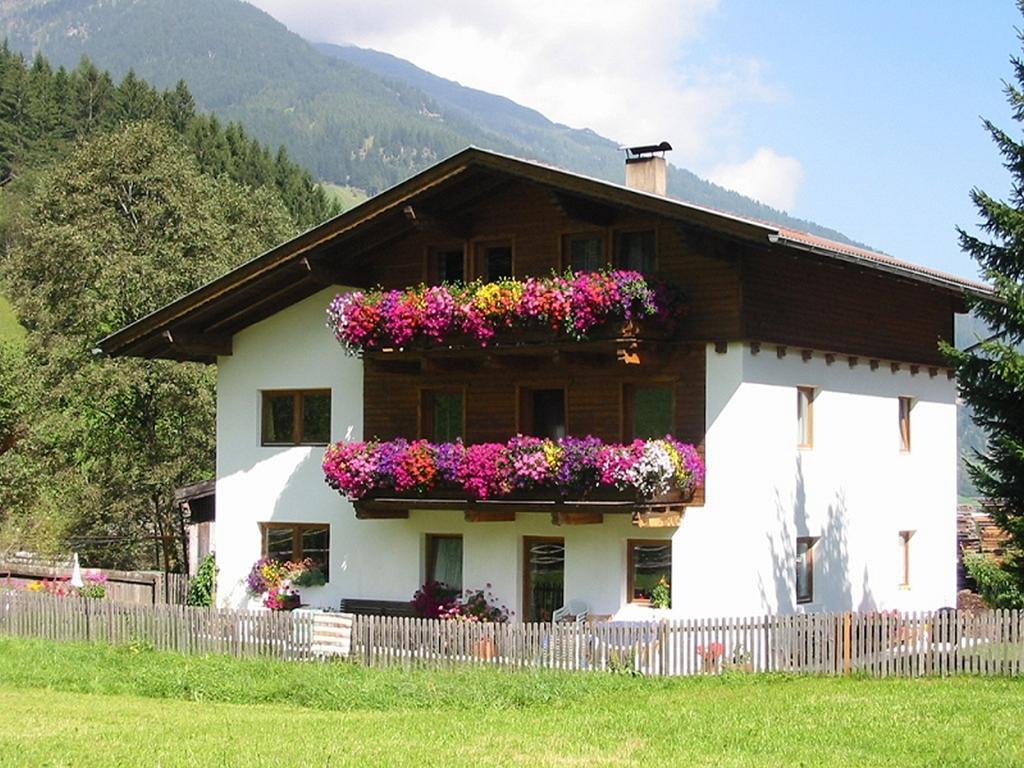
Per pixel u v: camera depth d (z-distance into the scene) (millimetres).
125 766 14375
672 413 24688
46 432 41188
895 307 29031
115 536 47062
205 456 45250
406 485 25797
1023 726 16891
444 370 26344
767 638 22250
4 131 127812
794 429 25500
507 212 26312
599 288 23422
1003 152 25234
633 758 14852
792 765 14523
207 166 97750
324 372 29047
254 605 29672
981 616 22000
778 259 24922
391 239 27547
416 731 16719
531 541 26344
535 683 20266
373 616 25594
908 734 16344
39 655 24656
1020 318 24250
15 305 47031
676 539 24500
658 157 27547
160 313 28984
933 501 30734
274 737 16297
